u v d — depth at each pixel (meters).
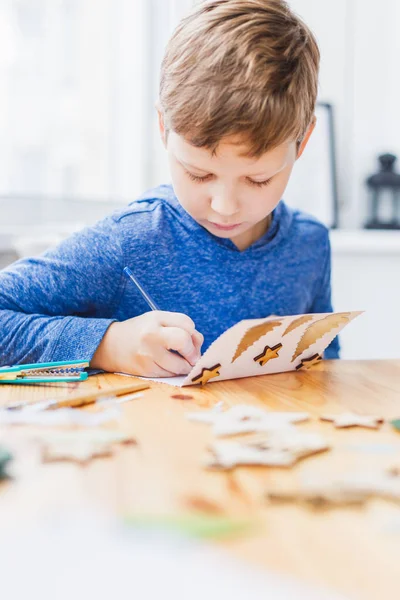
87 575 0.30
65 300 1.01
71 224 1.87
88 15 1.90
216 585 0.29
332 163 2.09
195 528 0.35
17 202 1.81
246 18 0.83
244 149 0.78
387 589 0.29
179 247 1.10
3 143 1.80
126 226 1.09
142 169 1.97
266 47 0.80
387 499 0.40
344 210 2.16
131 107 1.97
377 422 0.58
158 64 1.95
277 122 0.78
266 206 0.88
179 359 0.81
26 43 1.81
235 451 0.48
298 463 0.47
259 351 0.77
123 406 0.63
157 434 0.53
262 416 0.58
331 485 0.42
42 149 1.85
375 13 2.14
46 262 1.02
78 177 1.92
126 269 0.94
